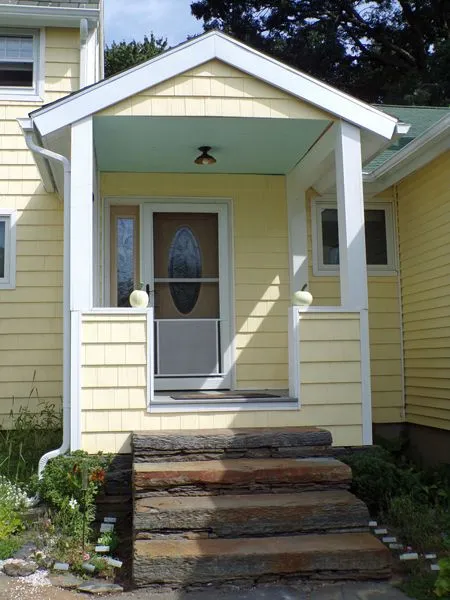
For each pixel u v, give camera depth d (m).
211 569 3.92
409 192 7.82
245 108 5.64
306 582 3.97
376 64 26.12
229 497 4.48
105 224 7.25
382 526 4.74
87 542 4.56
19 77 7.96
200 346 7.21
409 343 7.85
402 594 3.83
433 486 5.49
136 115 5.55
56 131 5.50
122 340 5.30
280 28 26.31
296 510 4.27
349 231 5.66
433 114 10.13
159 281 7.33
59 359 7.48
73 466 4.84
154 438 4.89
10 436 6.85
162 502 4.34
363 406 5.50
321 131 6.08
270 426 5.41
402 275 8.02
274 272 7.42
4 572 4.12
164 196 7.34
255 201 7.49
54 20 7.90
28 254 7.59
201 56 5.59
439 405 7.18
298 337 5.50
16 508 4.85
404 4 25.19
